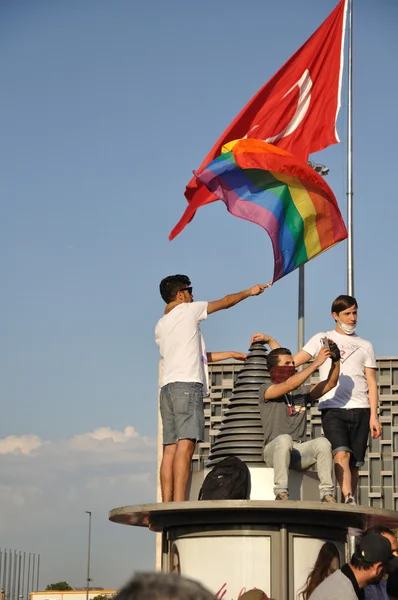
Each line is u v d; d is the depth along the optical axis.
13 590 52.41
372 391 9.77
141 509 8.59
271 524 8.57
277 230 12.53
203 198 13.85
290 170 12.17
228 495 8.77
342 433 9.61
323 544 8.72
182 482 8.98
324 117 16.16
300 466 9.05
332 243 12.64
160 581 2.19
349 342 9.88
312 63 16.19
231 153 12.35
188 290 9.65
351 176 17.80
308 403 9.62
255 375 9.95
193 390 9.19
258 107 15.97
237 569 8.54
